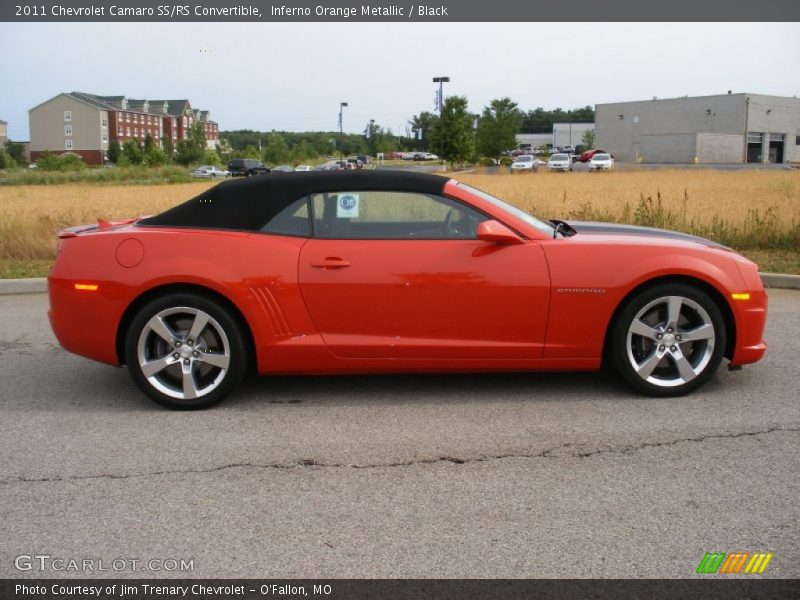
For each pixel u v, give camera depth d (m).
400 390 5.00
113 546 3.05
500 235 4.50
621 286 4.55
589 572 2.80
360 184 4.72
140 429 4.37
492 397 4.82
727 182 29.09
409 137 121.81
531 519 3.21
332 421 4.44
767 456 3.84
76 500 3.46
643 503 3.34
